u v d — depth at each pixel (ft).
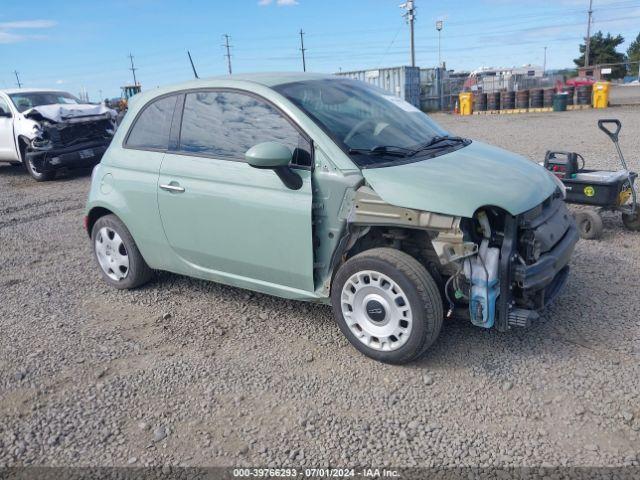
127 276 16.46
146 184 14.71
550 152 19.74
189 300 15.84
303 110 12.34
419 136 13.66
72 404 11.16
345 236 11.73
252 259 13.08
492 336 12.60
